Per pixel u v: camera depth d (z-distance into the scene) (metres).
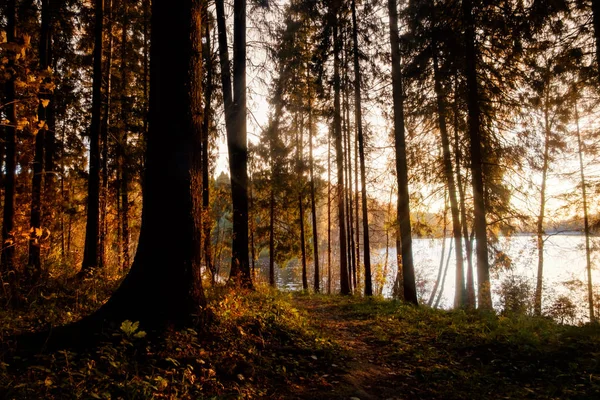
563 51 10.41
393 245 31.27
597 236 15.24
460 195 15.19
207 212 9.75
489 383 5.09
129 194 20.20
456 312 10.29
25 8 10.81
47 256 9.72
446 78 12.89
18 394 3.09
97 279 8.06
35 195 11.61
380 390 4.85
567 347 6.07
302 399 4.29
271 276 26.17
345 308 11.76
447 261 21.72
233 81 11.36
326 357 5.73
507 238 15.09
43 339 4.32
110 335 4.39
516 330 7.27
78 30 13.45
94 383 3.47
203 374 4.18
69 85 15.38
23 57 4.05
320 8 13.73
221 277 10.43
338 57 15.22
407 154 15.72
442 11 11.92
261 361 4.99
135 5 13.91
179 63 5.30
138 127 16.22
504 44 11.57
